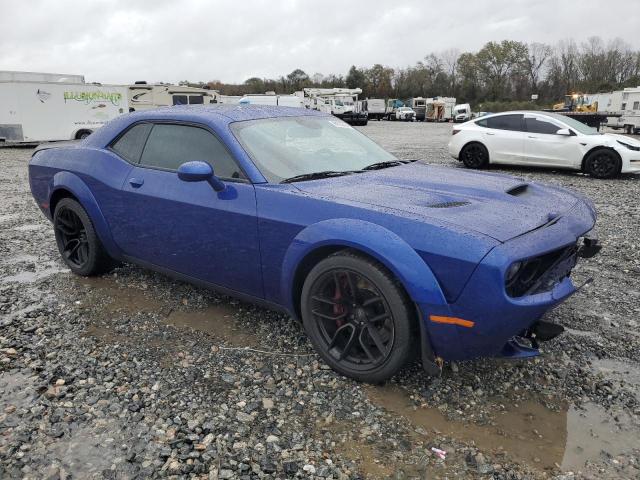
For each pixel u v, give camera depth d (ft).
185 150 11.82
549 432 8.16
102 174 13.32
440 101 183.21
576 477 7.19
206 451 7.65
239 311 12.54
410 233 8.44
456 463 7.48
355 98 155.94
